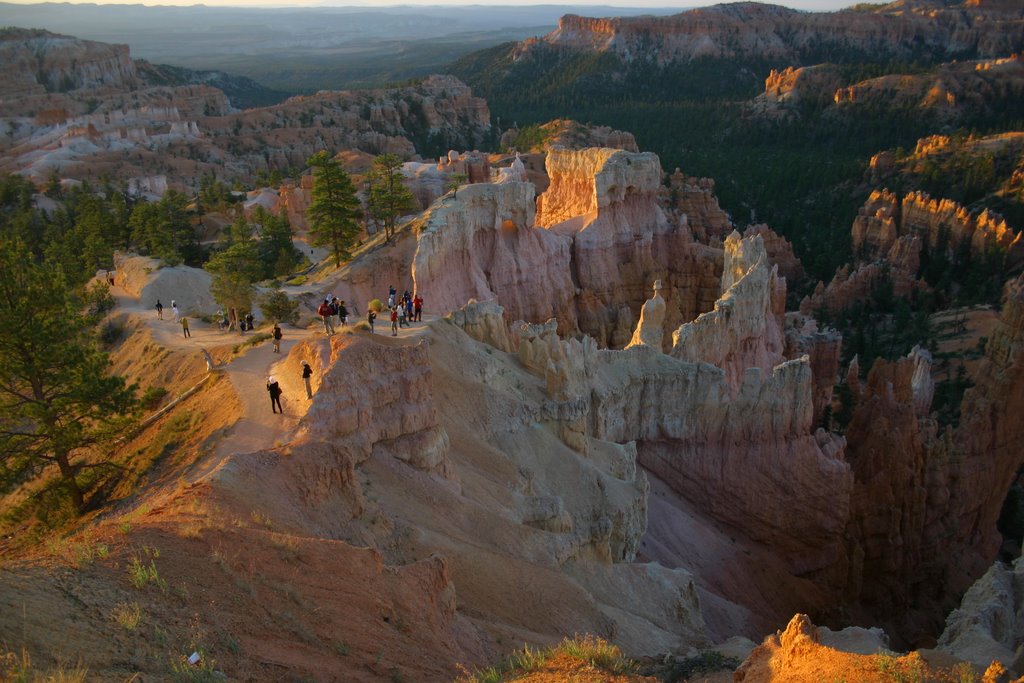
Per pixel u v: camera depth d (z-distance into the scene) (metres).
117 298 79.88
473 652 23.55
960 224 140.12
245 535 20.78
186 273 82.94
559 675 19.16
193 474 28.61
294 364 37.69
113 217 117.00
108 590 16.48
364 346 33.56
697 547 55.50
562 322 90.38
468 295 78.69
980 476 70.94
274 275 92.38
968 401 79.38
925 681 18.44
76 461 41.81
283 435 29.67
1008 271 129.88
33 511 36.84
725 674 27.45
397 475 32.72
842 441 64.50
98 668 13.95
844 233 161.62
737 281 75.69
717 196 187.25
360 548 22.80
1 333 35.97
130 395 39.56
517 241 86.88
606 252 96.44
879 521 64.44
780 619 55.53
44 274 38.50
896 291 130.38
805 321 97.62
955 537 69.62
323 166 84.50
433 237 73.69
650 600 41.28
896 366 72.56
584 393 52.69
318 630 18.75
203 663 15.16
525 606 30.75
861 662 19.33
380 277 78.12
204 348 53.31
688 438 59.09
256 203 140.88
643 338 67.31
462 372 44.97
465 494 36.47
